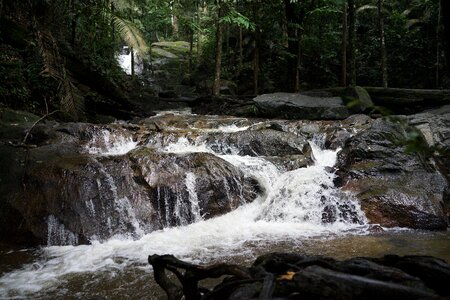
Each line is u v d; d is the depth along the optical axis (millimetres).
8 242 5047
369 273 1970
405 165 6340
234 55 17453
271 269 2301
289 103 10586
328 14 14516
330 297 1720
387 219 5566
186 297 2488
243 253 4484
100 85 10336
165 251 4625
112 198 5398
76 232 5004
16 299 3404
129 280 3783
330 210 5812
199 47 19594
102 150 7098
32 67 8523
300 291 1812
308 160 7121
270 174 6625
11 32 8992
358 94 10453
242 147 7457
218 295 2121
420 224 5410
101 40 12555
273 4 13648
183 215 5664
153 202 5598
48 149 6328
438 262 2066
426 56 14406
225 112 11609
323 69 15562
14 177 5645
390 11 16500
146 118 10297
